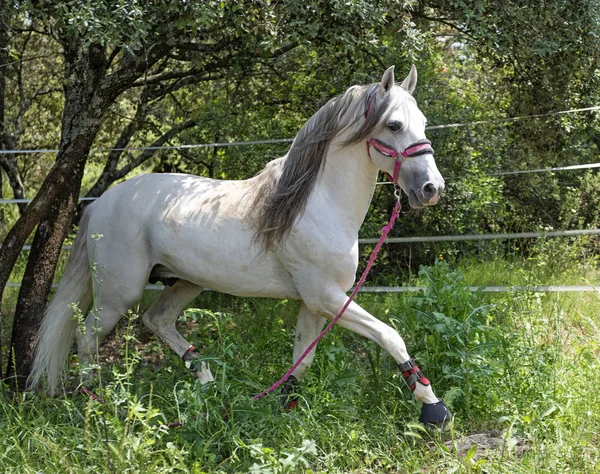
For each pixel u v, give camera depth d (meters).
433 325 4.10
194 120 7.23
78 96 4.84
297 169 3.86
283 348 4.63
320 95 6.71
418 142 3.60
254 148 6.76
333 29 4.50
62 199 4.92
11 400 4.34
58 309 4.36
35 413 4.08
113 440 3.23
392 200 7.15
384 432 3.74
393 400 4.02
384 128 3.66
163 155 7.82
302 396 3.84
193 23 4.11
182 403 3.84
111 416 3.30
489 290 5.89
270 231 3.85
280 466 3.13
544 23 5.19
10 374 4.86
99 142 8.21
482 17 5.01
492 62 6.50
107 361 5.45
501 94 7.09
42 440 3.30
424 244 7.21
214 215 4.03
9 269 4.50
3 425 3.70
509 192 8.09
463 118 6.85
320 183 3.85
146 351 5.34
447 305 4.21
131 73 4.64
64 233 4.95
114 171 7.44
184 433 3.52
